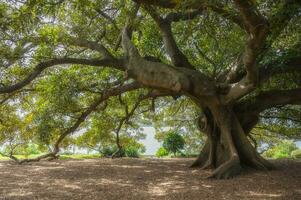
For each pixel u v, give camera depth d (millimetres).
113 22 14508
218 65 14578
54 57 13398
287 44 12586
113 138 23078
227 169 12570
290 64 12977
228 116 14047
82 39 14070
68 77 14414
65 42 13617
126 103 18578
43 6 8883
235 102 13969
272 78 14961
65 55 14148
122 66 13375
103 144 24047
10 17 8953
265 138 26641
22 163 17719
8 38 11984
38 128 15164
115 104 18750
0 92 12578
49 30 12547
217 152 14625
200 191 10102
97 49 13758
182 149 26750
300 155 26375
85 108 15516
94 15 14078
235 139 14188
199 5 7832
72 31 14633
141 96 17250
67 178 12766
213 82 13312
